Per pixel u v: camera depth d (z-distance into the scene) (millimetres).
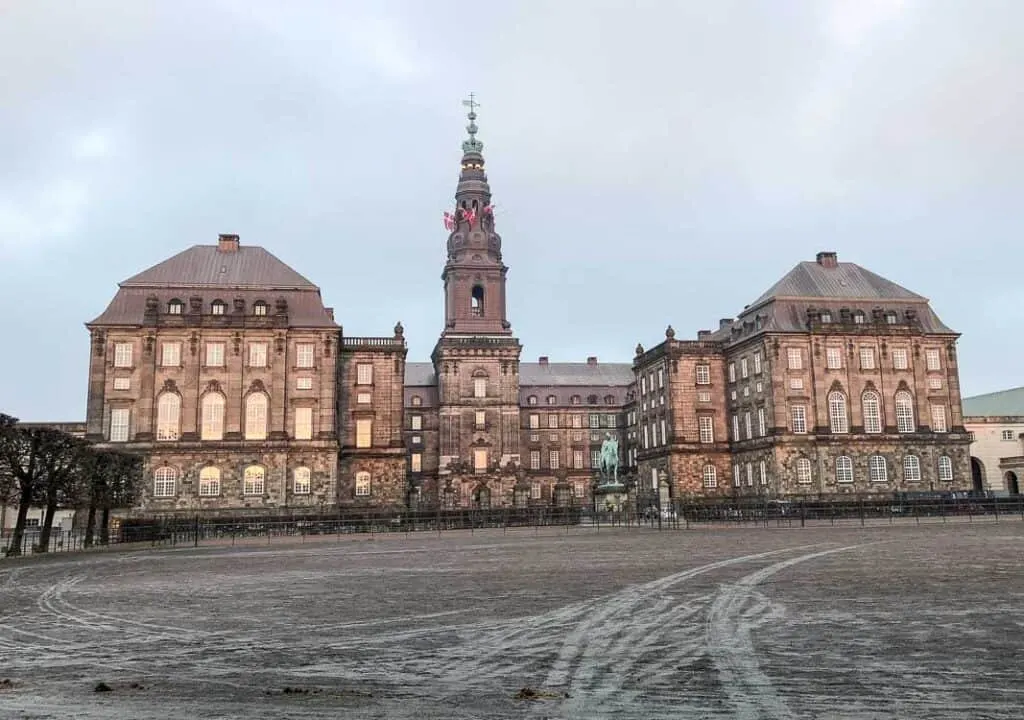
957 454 103438
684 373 113750
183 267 97938
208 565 38719
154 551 52031
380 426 102812
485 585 27016
